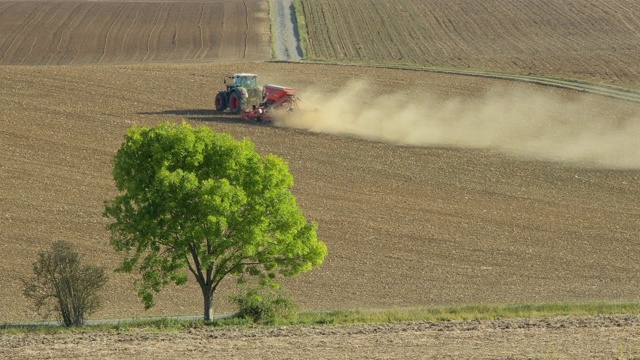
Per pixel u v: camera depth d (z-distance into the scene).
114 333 86.56
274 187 104.06
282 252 102.88
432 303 114.81
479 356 71.62
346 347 76.44
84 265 113.94
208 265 100.06
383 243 140.12
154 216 100.44
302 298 116.88
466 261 133.62
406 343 78.06
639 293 120.44
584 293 120.19
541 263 133.62
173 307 112.81
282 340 80.25
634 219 155.25
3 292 116.38
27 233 139.38
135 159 103.81
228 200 99.31
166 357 73.06
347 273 127.31
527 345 76.31
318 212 153.12
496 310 104.19
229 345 78.00
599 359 70.00
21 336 83.94
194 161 102.50
